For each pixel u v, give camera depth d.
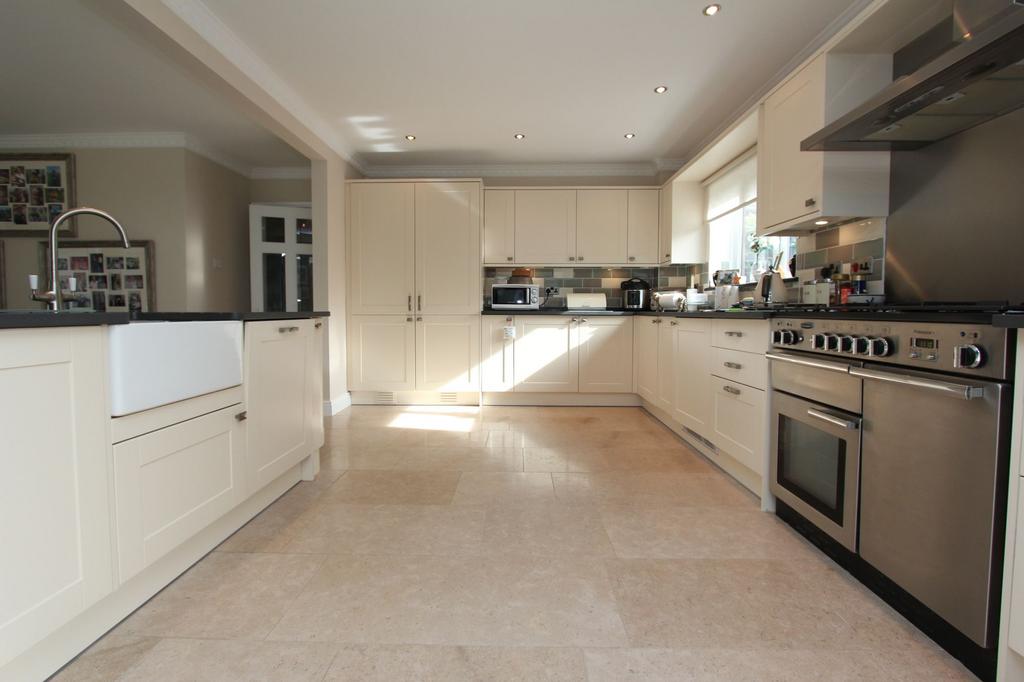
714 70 2.88
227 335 1.71
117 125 3.94
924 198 1.96
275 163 4.88
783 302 2.79
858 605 1.42
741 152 3.42
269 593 1.46
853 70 2.08
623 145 4.20
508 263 4.60
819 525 1.70
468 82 3.04
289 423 2.18
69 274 4.24
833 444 1.63
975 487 1.11
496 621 1.33
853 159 2.11
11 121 3.84
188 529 1.52
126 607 1.34
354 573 1.58
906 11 1.81
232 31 2.48
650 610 1.39
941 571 1.20
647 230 4.55
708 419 2.68
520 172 4.80
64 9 2.35
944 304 1.59
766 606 1.41
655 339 3.71
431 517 2.02
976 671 1.14
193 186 4.27
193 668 1.15
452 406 4.38
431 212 4.30
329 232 3.96
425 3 2.25
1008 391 1.05
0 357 0.95
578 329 4.31
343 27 2.45
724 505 2.15
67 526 1.10
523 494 2.27
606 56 2.72
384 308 4.33
